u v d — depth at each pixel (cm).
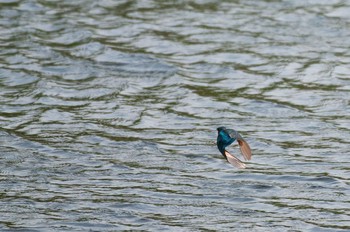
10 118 1775
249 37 2259
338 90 1955
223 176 1521
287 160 1590
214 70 2062
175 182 1492
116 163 1571
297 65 2094
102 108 1844
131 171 1537
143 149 1639
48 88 1933
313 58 2139
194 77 2022
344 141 1683
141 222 1331
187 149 1642
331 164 1571
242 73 2047
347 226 1320
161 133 1722
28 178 1498
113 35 2264
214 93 1933
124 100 1889
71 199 1412
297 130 1739
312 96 1920
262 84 1986
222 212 1373
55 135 1697
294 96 1920
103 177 1509
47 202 1398
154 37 2253
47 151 1619
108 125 1756
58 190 1448
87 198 1417
